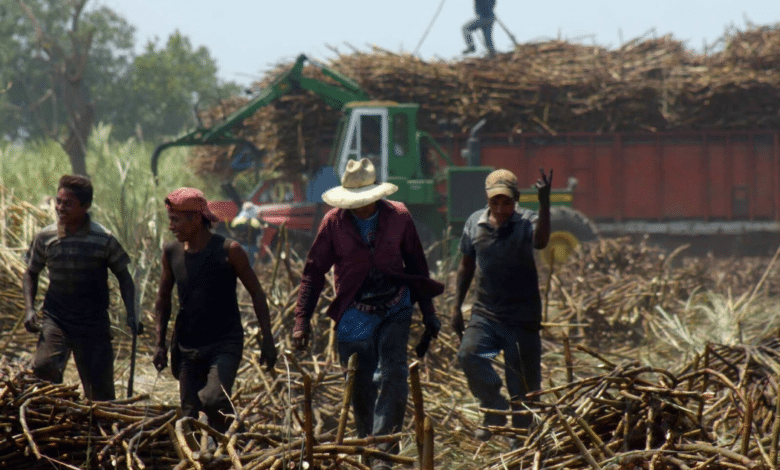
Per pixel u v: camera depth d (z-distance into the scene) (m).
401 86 52.19
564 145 53.19
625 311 29.95
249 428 16.62
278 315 23.55
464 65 54.16
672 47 56.66
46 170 53.12
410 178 46.47
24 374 15.54
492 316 18.06
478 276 18.34
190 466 12.50
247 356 22.69
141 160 65.75
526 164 53.00
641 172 53.97
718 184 54.22
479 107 51.12
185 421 13.30
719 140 54.09
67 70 52.09
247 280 15.62
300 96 53.03
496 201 17.66
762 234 53.78
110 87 193.12
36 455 12.73
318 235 16.12
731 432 15.38
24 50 179.12
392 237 15.85
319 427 16.08
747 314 30.02
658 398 14.17
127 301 17.42
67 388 14.42
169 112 188.75
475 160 48.34
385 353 15.83
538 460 13.66
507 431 15.15
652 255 40.97
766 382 15.67
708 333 26.72
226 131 56.66
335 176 46.75
